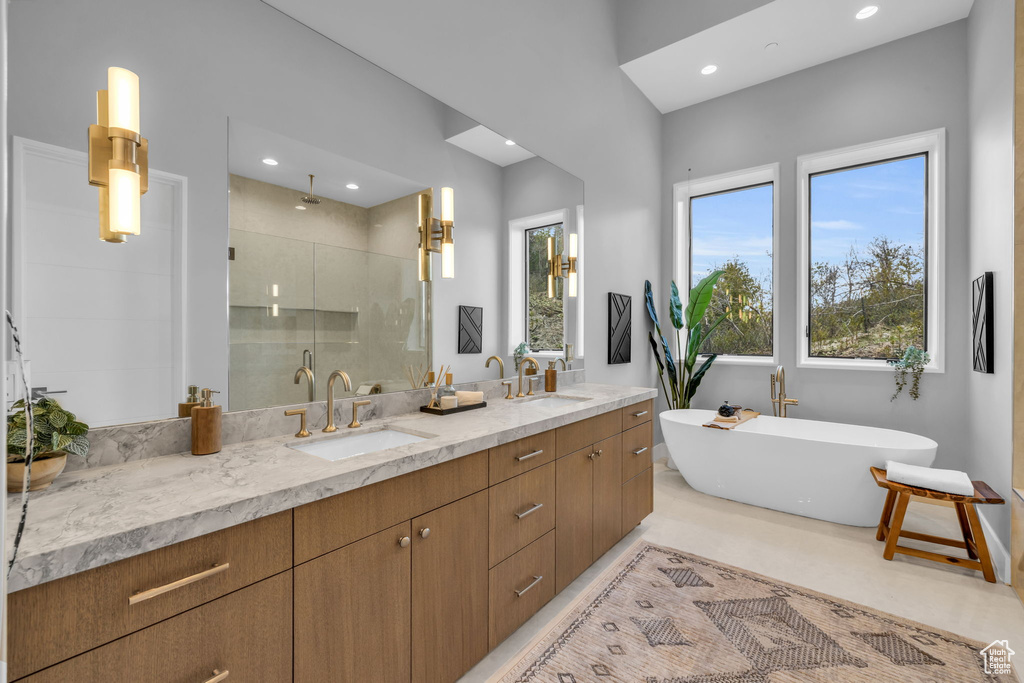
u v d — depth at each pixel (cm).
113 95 121
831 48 359
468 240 242
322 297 179
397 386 205
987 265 269
